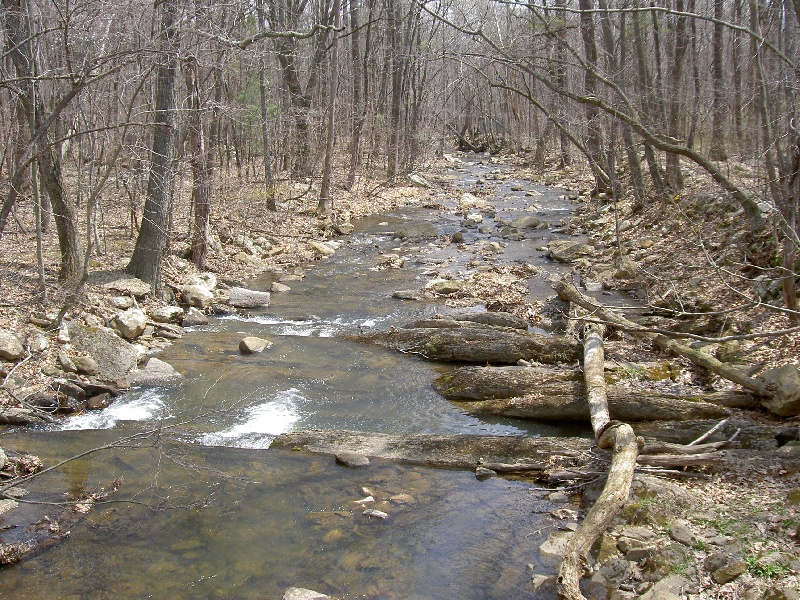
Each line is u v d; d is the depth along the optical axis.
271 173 22.20
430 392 9.42
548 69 19.56
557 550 5.88
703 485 6.57
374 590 5.45
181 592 5.44
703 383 8.80
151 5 10.49
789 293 9.12
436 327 11.52
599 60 23.22
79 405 8.66
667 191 18.28
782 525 5.68
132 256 12.91
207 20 12.45
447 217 23.44
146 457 7.52
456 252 18.02
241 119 22.19
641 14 22.59
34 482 6.92
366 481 7.12
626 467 6.43
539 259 16.91
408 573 5.66
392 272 16.09
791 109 10.56
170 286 13.13
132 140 14.53
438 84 48.94
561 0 21.89
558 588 5.22
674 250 14.84
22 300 10.41
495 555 5.89
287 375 9.84
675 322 10.70
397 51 31.05
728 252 12.84
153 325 11.42
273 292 14.37
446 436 7.86
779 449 6.86
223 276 15.03
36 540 6.06
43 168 10.98
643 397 8.08
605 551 5.70
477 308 12.95
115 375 9.37
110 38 9.77
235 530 6.25
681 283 12.77
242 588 5.48
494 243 18.23
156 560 5.83
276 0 24.12
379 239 19.97
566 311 12.08
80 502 6.23
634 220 18.61
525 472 7.26
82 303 10.80
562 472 7.03
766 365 8.57
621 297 13.35
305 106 25.02
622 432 7.01
